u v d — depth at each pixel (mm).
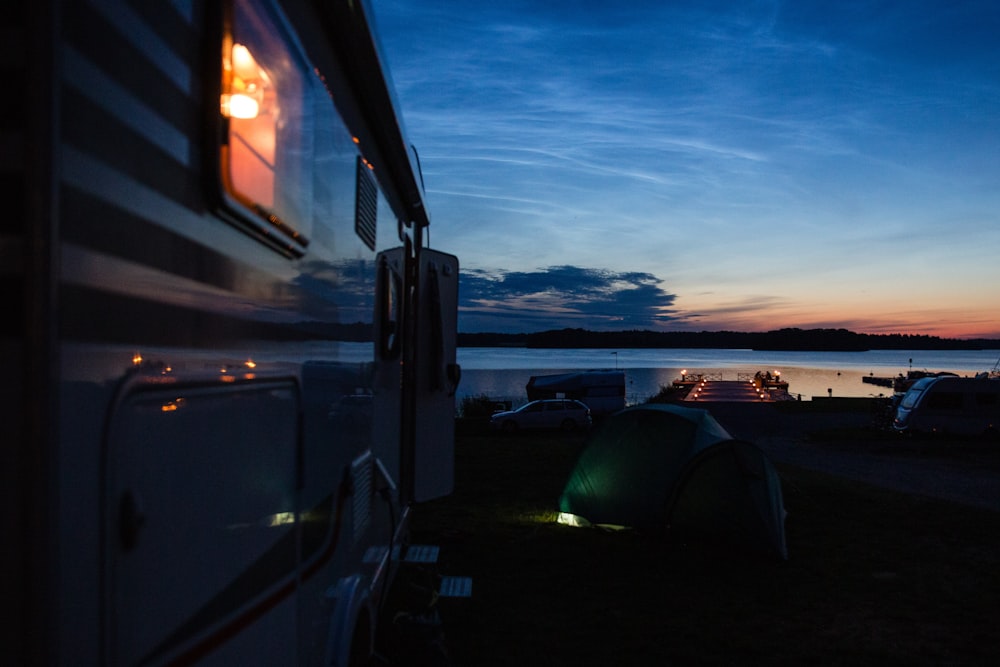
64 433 1141
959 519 11148
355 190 3297
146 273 1413
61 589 1134
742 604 7090
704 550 9039
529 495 13102
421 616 4906
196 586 1642
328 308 2803
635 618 6645
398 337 4730
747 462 9039
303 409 2467
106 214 1268
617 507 9703
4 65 1085
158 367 1466
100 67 1251
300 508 2426
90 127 1218
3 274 1084
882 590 7574
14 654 1082
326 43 2752
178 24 1552
